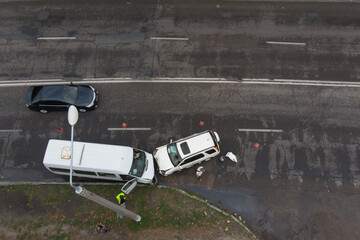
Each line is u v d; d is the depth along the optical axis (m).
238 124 14.84
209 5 18.16
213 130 14.74
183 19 17.69
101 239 12.23
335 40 17.02
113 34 17.23
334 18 17.67
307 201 13.27
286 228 12.76
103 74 16.19
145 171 12.88
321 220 12.88
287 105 15.25
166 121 14.97
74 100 14.59
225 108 15.22
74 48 16.84
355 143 14.38
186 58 16.58
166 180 13.70
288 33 17.25
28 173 13.89
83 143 12.33
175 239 12.23
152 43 16.95
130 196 13.15
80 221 12.62
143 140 14.60
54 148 12.23
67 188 13.35
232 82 15.91
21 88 15.78
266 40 17.06
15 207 12.93
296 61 16.45
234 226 12.64
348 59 16.50
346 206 13.15
